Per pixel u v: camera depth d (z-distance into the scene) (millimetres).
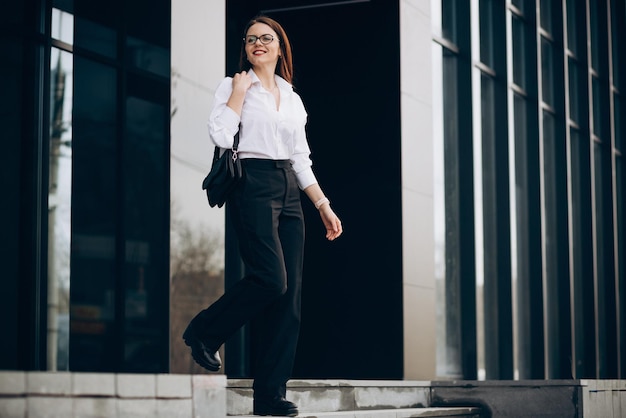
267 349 5574
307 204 10734
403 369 10297
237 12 10930
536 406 9438
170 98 7246
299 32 10930
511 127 13742
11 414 3590
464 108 12602
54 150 7805
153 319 7160
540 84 14828
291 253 5566
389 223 10453
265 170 5469
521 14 14750
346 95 10711
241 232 5445
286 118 5551
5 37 7602
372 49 10672
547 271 15359
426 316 10758
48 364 7691
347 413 7152
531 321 14219
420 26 11000
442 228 12102
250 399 6980
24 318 7578
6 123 7570
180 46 7383
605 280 17688
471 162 12539
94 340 7312
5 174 7547
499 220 13438
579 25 17172
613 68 19031
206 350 5398
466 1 12664
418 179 10750
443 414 8766
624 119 19062
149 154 7285
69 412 3814
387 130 10547
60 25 7910
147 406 4199
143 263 7238
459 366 12344
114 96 7438
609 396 10102
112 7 7512
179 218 7270
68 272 7816
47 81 7801
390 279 10414
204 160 7559
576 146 17062
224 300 5391
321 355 10555
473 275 12438
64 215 7809
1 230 7508
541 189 14531
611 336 17562
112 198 7355
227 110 5383
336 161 10688
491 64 13633
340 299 10547
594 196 17688
